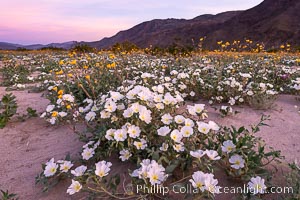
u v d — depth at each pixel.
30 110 3.92
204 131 2.24
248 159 2.07
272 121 3.42
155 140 2.42
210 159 1.95
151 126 2.47
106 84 4.52
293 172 2.00
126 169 2.35
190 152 1.94
